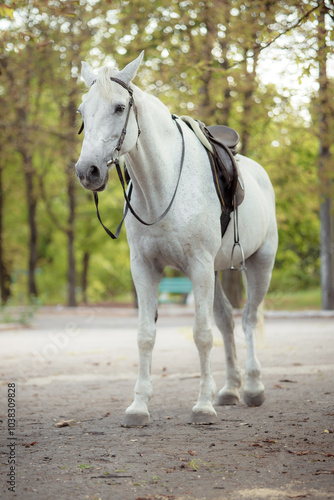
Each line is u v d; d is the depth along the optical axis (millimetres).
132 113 5770
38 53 19500
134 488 4383
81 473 4742
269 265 7836
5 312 22406
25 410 7336
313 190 22375
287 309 30344
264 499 4105
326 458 5035
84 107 5648
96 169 5469
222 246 6801
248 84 17859
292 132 22266
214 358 11922
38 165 35344
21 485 4465
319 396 7707
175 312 27781
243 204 7078
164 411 7082
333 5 8086
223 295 7645
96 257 47219
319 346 13273
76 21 18328
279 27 9180
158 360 11820
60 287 48625
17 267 46938
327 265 24500
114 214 35281
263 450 5305
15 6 8469
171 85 17281
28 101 23891
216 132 7324
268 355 12016
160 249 6246
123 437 5844
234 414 6871
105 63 18781
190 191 6242
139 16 15562
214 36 12930
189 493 4258
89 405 7594
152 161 6043
